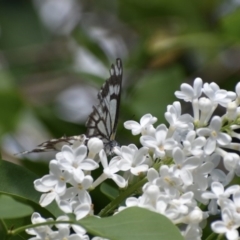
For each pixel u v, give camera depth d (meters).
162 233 1.04
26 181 1.10
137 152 1.08
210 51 1.48
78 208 1.06
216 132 1.07
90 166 1.07
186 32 1.55
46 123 1.29
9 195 1.07
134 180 1.08
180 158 1.07
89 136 1.10
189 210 1.06
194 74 1.46
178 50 1.49
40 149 1.09
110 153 1.10
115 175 1.08
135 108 1.30
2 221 1.06
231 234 1.05
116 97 1.11
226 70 1.44
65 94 1.54
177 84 1.33
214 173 1.07
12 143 1.35
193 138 1.07
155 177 1.07
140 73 1.47
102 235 1.04
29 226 1.06
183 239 1.04
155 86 1.31
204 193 1.06
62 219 1.06
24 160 1.22
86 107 1.52
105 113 1.10
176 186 1.07
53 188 1.07
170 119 1.08
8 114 1.32
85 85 1.54
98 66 1.53
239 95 1.09
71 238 1.06
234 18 1.37
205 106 1.08
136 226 1.04
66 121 1.28
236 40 1.41
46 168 1.22
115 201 1.08
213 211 1.07
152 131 1.08
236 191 1.06
